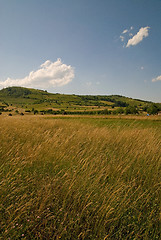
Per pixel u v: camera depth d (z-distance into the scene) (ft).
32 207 8.29
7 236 6.72
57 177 10.77
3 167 11.71
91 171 11.82
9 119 31.45
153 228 7.73
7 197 8.68
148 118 78.84
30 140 18.79
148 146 17.69
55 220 7.57
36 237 7.13
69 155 14.61
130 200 9.21
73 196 9.06
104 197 8.98
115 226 7.75
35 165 12.70
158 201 9.33
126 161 14.08
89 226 7.57
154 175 11.82
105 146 18.85
